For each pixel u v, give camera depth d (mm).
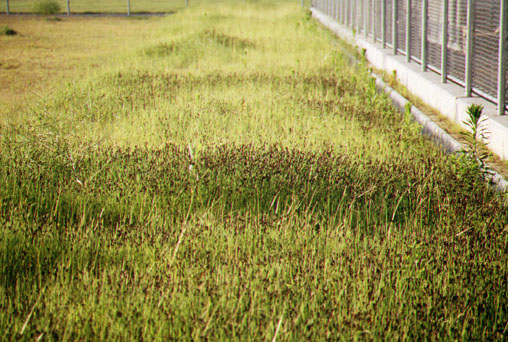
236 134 10172
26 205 6887
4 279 5297
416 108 12656
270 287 4922
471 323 4602
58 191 7297
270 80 15148
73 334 4340
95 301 4785
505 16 9680
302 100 12586
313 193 7141
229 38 23812
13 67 20844
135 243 5840
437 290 4965
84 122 10984
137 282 5004
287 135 9852
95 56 23250
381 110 11812
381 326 4484
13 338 4215
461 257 5641
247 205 7023
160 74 16859
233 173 7805
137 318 4508
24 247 5805
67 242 5934
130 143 9719
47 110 11758
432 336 4359
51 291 4988
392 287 4957
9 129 10453
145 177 7719
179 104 12508
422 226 6543
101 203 7047
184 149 8773
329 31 30797
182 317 4508
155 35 28938
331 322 4418
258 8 40906
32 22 40969
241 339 4211
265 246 5816
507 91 9984
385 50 18500
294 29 27547
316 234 6145
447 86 12555
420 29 15094
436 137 10508
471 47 11320
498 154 9430
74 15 48594
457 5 12289
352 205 6801
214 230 6156
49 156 8328
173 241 5934
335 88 14250
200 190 7293
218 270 5195
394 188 7438
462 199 7043
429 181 7711
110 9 54781
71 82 15898
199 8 39594
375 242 6035
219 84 14945
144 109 12297
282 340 4238
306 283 5043
